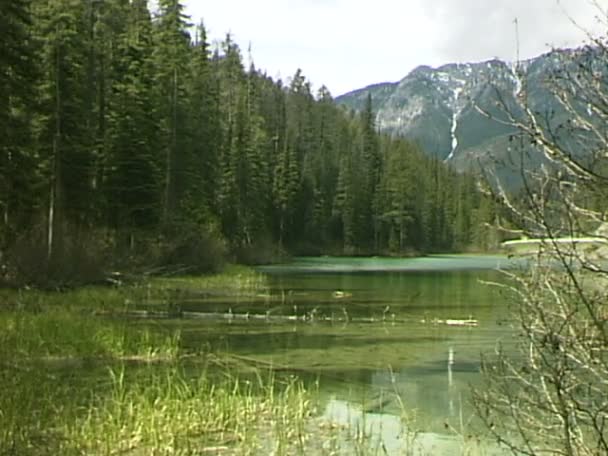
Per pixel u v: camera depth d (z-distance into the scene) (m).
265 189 69.62
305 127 94.56
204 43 53.78
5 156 24.84
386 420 9.80
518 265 4.39
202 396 10.18
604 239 3.70
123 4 47.53
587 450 4.22
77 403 9.87
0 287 24.64
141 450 8.09
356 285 36.62
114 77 40.12
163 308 23.38
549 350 4.03
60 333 15.02
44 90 31.41
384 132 114.62
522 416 5.39
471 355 15.17
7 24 24.00
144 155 37.91
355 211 84.44
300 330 19.25
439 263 66.50
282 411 9.98
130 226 38.03
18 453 7.44
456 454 8.00
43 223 30.02
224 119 69.06
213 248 40.56
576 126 3.73
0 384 10.38
